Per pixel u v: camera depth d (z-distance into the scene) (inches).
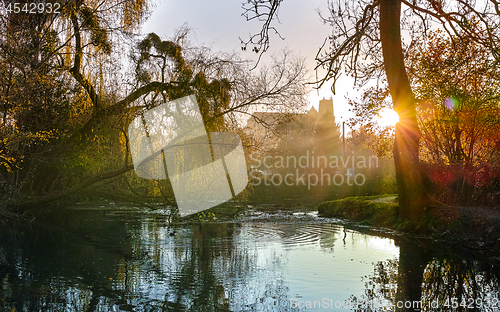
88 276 245.6
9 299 198.7
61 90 449.7
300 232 440.5
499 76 400.5
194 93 515.8
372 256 307.4
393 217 476.7
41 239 385.4
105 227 473.4
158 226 483.5
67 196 508.7
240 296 207.6
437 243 367.6
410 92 446.6
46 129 444.8
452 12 446.9
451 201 447.5
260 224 514.3
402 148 456.1
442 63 453.4
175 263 282.8
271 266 271.9
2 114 374.6
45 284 226.7
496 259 297.6
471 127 424.2
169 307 190.1
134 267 270.5
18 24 415.5
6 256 304.2
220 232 438.0
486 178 416.5
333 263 283.6
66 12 488.4
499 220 353.1
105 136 523.5
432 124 466.0
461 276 250.5
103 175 489.4
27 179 494.0
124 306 190.7
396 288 224.1
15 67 385.7
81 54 527.5
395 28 446.6
